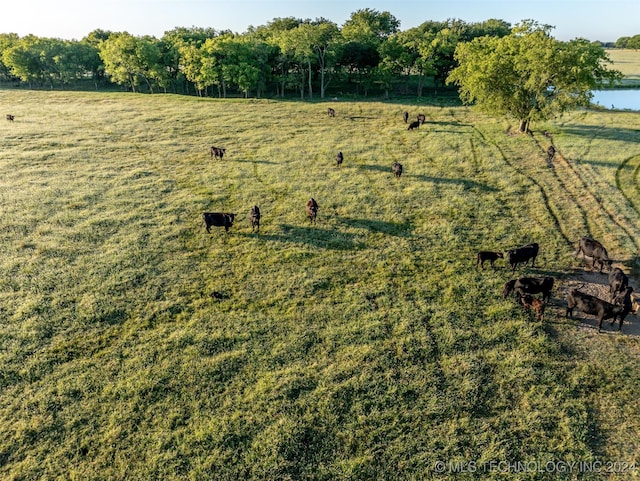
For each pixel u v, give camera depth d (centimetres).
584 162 3431
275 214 2620
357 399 1295
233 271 2009
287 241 2288
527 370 1402
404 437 1180
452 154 3725
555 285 1900
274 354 1473
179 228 2403
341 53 7769
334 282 1923
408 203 2758
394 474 1081
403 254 2161
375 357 1465
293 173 3300
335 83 9031
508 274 1984
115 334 1578
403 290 1867
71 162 3528
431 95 7969
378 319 1672
